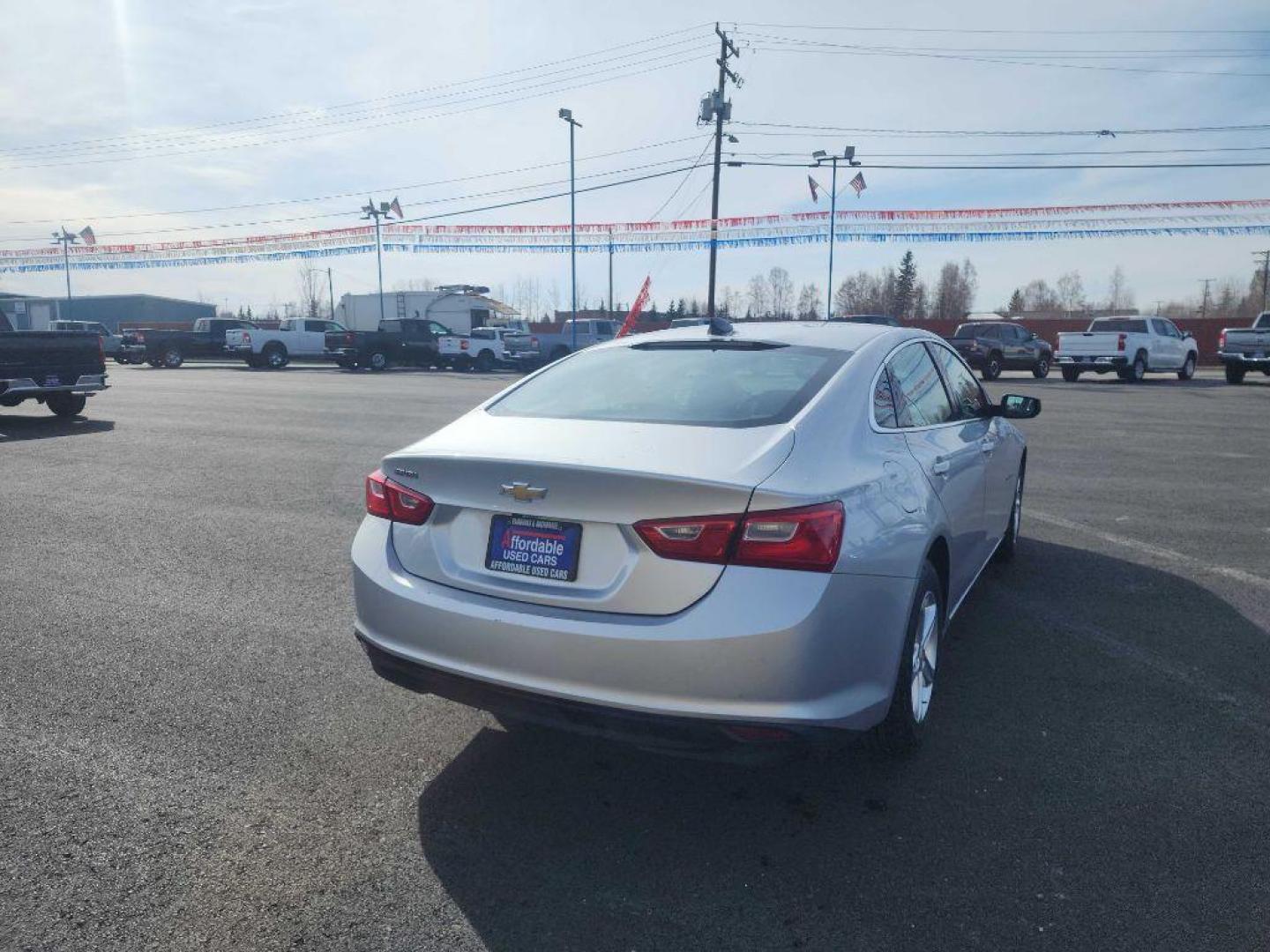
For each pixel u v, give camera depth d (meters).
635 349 3.72
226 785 3.03
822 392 3.05
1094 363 24.86
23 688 3.78
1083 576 5.39
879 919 2.36
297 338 32.97
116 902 2.43
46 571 5.47
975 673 3.93
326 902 2.44
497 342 33.03
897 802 2.92
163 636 4.40
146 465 9.21
